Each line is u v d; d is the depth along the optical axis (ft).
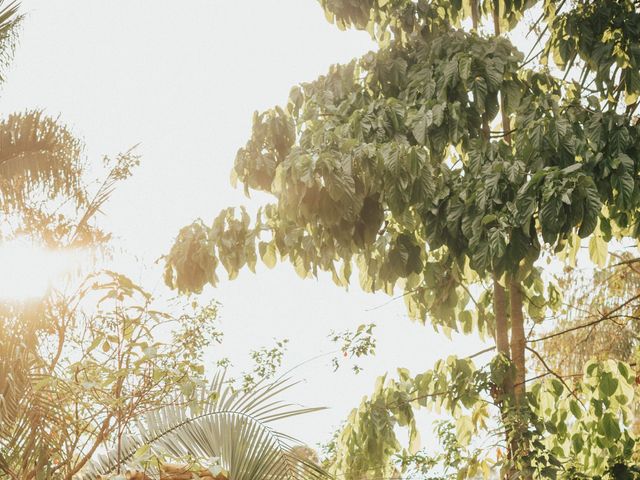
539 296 20.99
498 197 16.08
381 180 16.65
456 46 19.15
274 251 19.92
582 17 19.25
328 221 16.69
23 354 9.92
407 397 19.08
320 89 20.74
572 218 14.97
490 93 18.20
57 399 10.03
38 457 9.72
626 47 18.97
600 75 18.71
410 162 16.24
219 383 13.39
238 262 19.80
